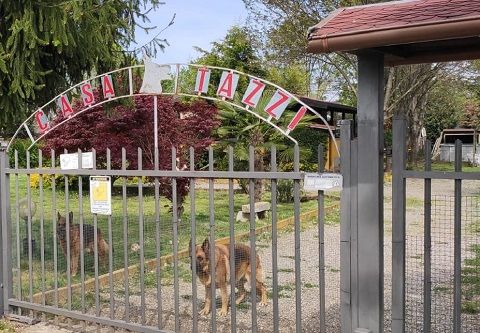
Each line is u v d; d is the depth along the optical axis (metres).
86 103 6.18
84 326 5.50
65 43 7.30
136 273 7.65
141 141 11.62
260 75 25.91
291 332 5.44
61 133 12.91
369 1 20.97
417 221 12.38
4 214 5.99
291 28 23.20
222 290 5.85
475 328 5.60
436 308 6.03
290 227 12.17
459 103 52.34
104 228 10.20
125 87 9.19
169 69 5.75
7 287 6.00
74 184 17.08
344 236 3.94
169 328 5.50
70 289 5.56
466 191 9.66
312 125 16.25
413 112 32.56
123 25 8.50
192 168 4.71
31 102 8.52
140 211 5.03
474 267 7.93
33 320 5.77
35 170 5.71
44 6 7.27
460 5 3.54
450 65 27.73
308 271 7.90
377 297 3.83
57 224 6.88
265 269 8.04
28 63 7.49
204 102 12.36
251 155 4.41
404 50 4.57
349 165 3.92
